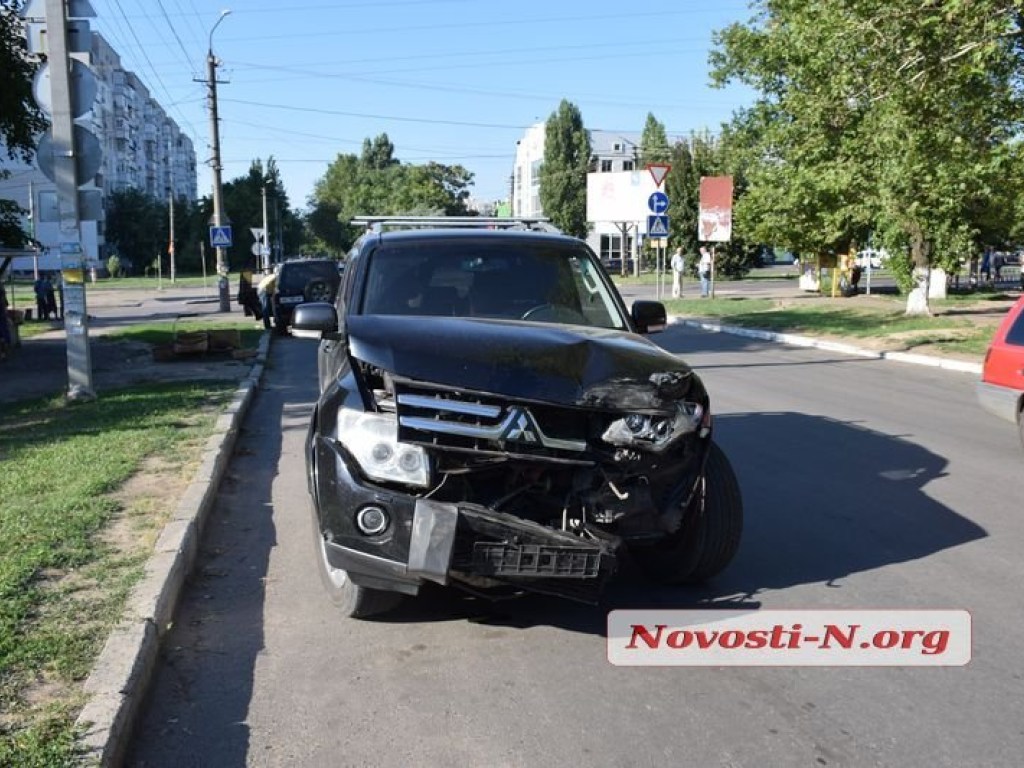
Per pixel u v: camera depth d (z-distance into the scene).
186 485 7.10
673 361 4.86
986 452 9.03
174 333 22.41
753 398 12.48
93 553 5.43
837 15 14.91
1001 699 4.07
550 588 4.32
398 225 7.08
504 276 5.87
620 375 4.52
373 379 4.64
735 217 30.69
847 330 21.34
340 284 6.61
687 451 4.69
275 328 23.97
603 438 4.43
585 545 4.22
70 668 3.98
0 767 3.18
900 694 4.11
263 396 13.33
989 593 5.30
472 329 4.86
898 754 3.61
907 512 6.91
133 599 4.73
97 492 6.79
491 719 3.91
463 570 4.20
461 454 4.31
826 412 11.33
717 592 5.33
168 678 4.31
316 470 4.63
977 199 23.12
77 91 11.90
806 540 6.25
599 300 5.93
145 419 10.12
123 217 94.50
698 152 52.31
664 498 4.68
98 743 3.38
